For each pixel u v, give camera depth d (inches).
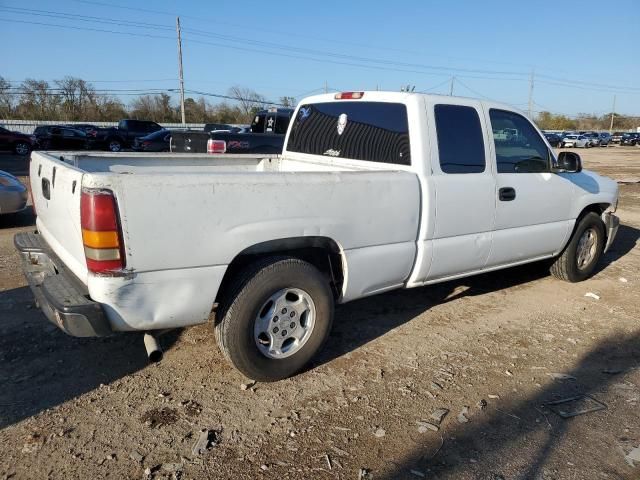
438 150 158.2
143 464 104.7
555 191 197.6
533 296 210.7
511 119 183.9
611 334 175.8
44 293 114.8
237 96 2464.3
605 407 130.8
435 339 166.7
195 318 120.6
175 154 194.4
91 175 104.3
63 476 100.6
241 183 118.5
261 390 133.3
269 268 127.6
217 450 109.7
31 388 130.4
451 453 111.3
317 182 130.1
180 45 1676.9
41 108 2269.9
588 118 4608.8
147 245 109.6
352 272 142.4
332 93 191.3
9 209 309.3
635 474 106.8
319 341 140.1
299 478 102.6
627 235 339.6
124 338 159.0
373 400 130.2
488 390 136.8
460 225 165.3
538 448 114.0
